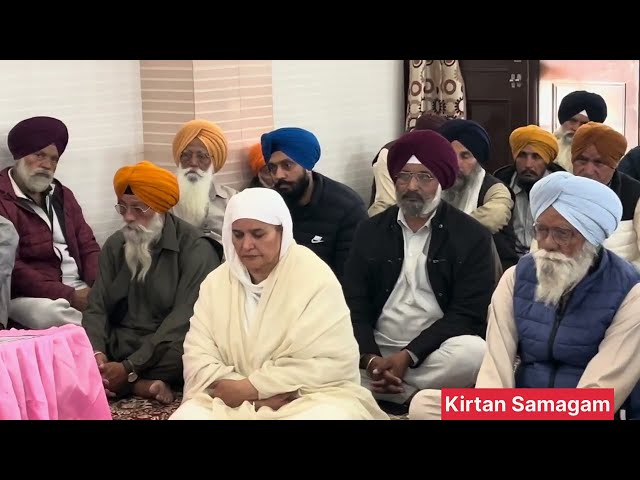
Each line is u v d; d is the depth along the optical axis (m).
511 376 3.03
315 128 6.20
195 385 3.22
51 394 3.00
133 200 4.14
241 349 3.22
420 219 3.95
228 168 5.42
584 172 4.56
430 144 3.86
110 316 4.29
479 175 5.17
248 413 3.10
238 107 5.45
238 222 3.16
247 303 3.26
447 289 3.95
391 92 6.79
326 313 3.18
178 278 4.20
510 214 5.05
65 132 4.69
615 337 2.90
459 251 3.90
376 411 3.23
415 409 3.18
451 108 7.02
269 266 3.22
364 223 4.05
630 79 6.91
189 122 5.06
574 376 2.96
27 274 4.61
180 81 5.22
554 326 2.97
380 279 4.00
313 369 3.14
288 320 3.18
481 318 3.90
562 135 6.00
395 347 3.97
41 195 4.72
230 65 5.38
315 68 6.15
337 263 4.79
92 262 4.82
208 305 3.30
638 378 2.88
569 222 2.90
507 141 7.11
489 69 7.06
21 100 4.84
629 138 6.98
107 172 5.23
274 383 3.12
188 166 5.05
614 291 2.92
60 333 3.07
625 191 4.54
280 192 4.79
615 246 4.48
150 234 4.18
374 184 6.02
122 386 4.10
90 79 5.11
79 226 4.84
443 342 3.85
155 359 4.11
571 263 2.92
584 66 6.97
